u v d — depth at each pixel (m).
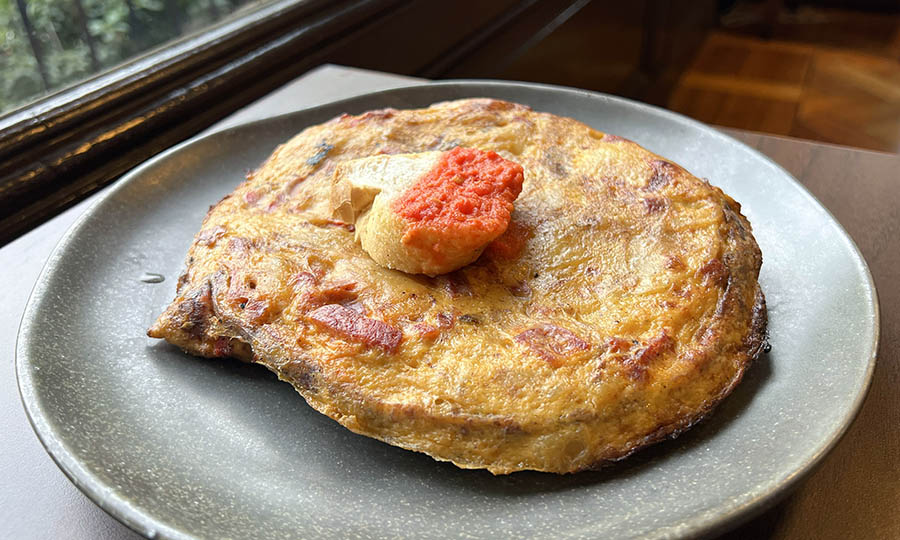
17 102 0.37
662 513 0.17
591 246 0.22
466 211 0.21
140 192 0.29
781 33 1.17
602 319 0.20
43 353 0.21
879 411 0.21
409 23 0.59
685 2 1.06
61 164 0.36
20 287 0.26
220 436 0.20
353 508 0.18
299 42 0.49
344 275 0.22
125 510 0.17
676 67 1.08
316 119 0.35
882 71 1.01
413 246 0.21
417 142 0.27
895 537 0.18
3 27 0.36
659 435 0.19
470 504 0.18
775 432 0.19
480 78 0.70
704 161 0.31
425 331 0.20
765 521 0.18
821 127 0.87
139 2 0.43
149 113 0.40
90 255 0.26
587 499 0.18
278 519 0.18
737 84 1.01
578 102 0.36
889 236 0.29
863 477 0.19
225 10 0.49
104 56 0.41
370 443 0.20
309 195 0.26
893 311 0.25
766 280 0.25
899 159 0.34
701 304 0.21
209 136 0.32
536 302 0.21
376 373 0.19
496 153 0.25
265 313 0.21
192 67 0.43
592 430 0.18
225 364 0.23
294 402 0.21
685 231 0.23
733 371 0.20
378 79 0.44
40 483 0.20
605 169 0.25
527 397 0.19
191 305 0.22
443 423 0.19
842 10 1.22
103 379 0.22
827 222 0.25
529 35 0.76
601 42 0.92
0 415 0.21
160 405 0.21
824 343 0.21
